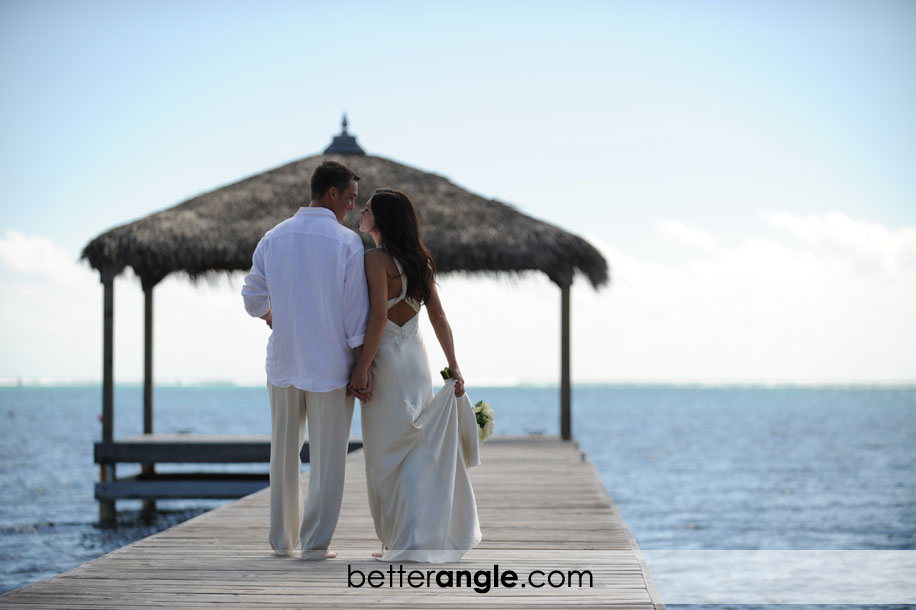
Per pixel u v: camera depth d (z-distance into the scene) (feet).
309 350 19.17
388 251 19.34
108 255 50.29
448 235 52.34
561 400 56.49
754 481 94.07
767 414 313.32
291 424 19.84
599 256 53.83
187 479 52.16
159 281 58.08
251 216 53.16
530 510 28.04
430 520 19.53
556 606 15.97
